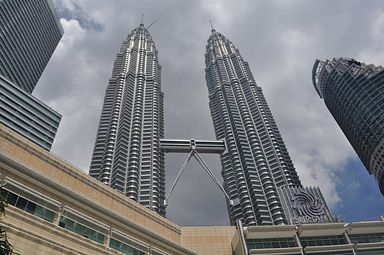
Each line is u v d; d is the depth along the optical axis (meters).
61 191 37.12
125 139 173.50
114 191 48.78
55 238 33.59
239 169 176.50
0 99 131.62
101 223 39.81
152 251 44.69
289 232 64.44
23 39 171.38
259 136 190.00
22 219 31.64
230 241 66.56
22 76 168.62
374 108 183.75
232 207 166.12
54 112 154.00
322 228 65.12
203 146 196.62
